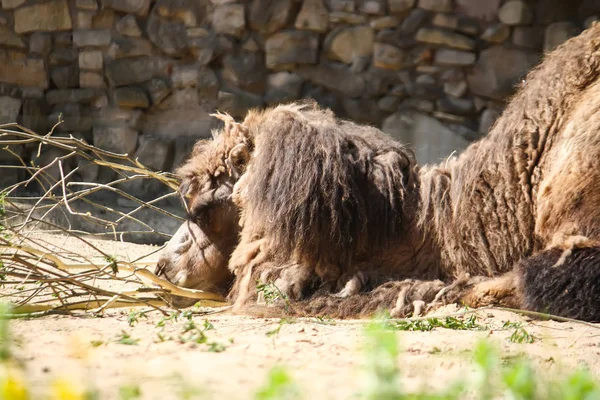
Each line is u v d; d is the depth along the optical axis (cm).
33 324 1055
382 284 1214
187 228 1391
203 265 1364
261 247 1277
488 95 2411
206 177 1396
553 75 1253
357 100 2473
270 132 1291
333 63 2495
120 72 2570
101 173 2570
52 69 2631
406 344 894
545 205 1180
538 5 2377
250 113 1445
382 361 620
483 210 1229
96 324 1065
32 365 742
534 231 1211
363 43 2467
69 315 1162
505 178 1226
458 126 2430
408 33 2433
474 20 2409
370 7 2442
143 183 2522
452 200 1246
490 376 690
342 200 1234
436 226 1245
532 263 1125
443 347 876
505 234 1220
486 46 2412
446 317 1063
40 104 2631
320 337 945
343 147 1276
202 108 2534
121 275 1619
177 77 2544
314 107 1415
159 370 735
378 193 1263
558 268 1095
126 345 872
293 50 2484
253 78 2509
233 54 2511
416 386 679
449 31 2412
